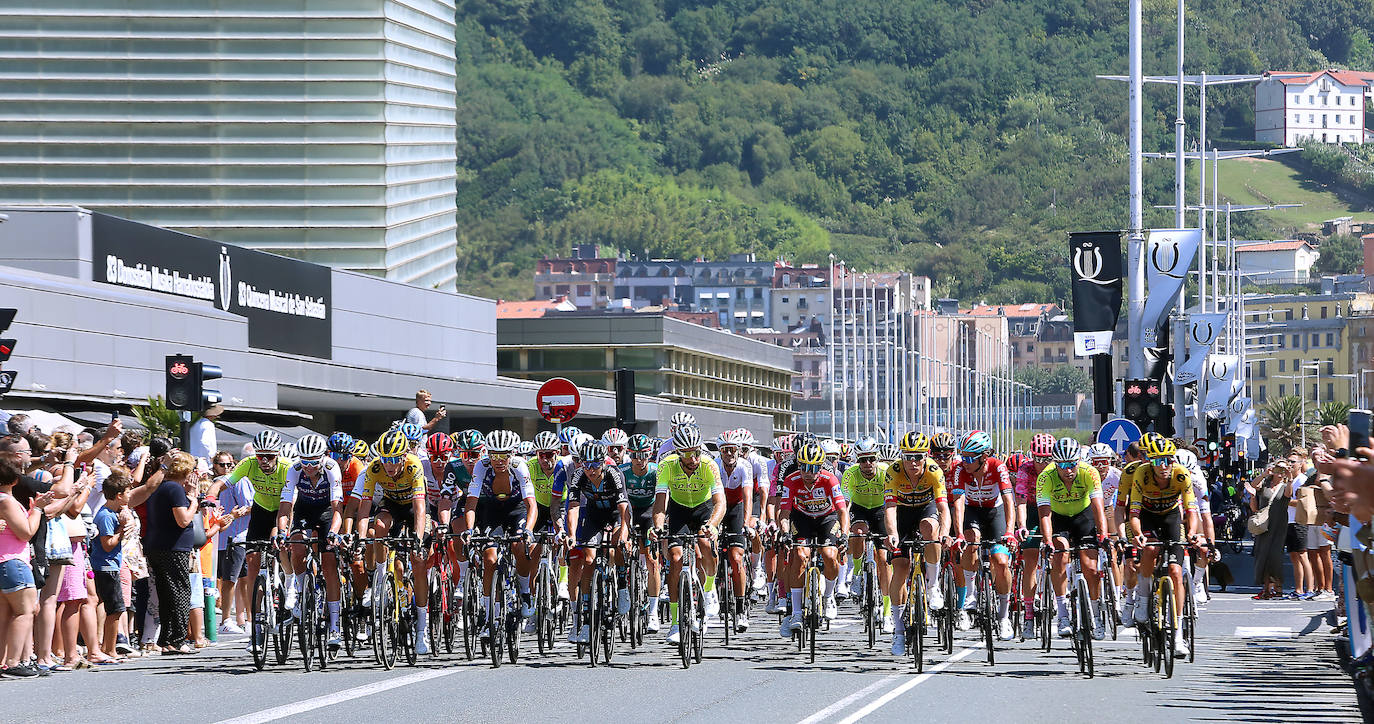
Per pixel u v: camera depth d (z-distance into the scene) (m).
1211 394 155.38
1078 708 34.75
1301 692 37.62
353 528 46.25
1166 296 99.12
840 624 57.94
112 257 112.06
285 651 44.28
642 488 47.81
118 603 46.28
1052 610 47.00
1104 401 89.50
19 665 41.59
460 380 160.62
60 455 46.09
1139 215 105.06
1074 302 89.94
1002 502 47.94
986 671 42.12
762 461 56.69
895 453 44.84
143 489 47.66
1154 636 41.53
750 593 66.69
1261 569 69.94
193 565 49.97
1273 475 70.25
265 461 46.41
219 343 109.56
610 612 44.69
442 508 48.84
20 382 85.62
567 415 77.44
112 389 95.19
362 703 35.72
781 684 39.22
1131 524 43.44
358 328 158.88
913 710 34.41
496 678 40.81
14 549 41.50
